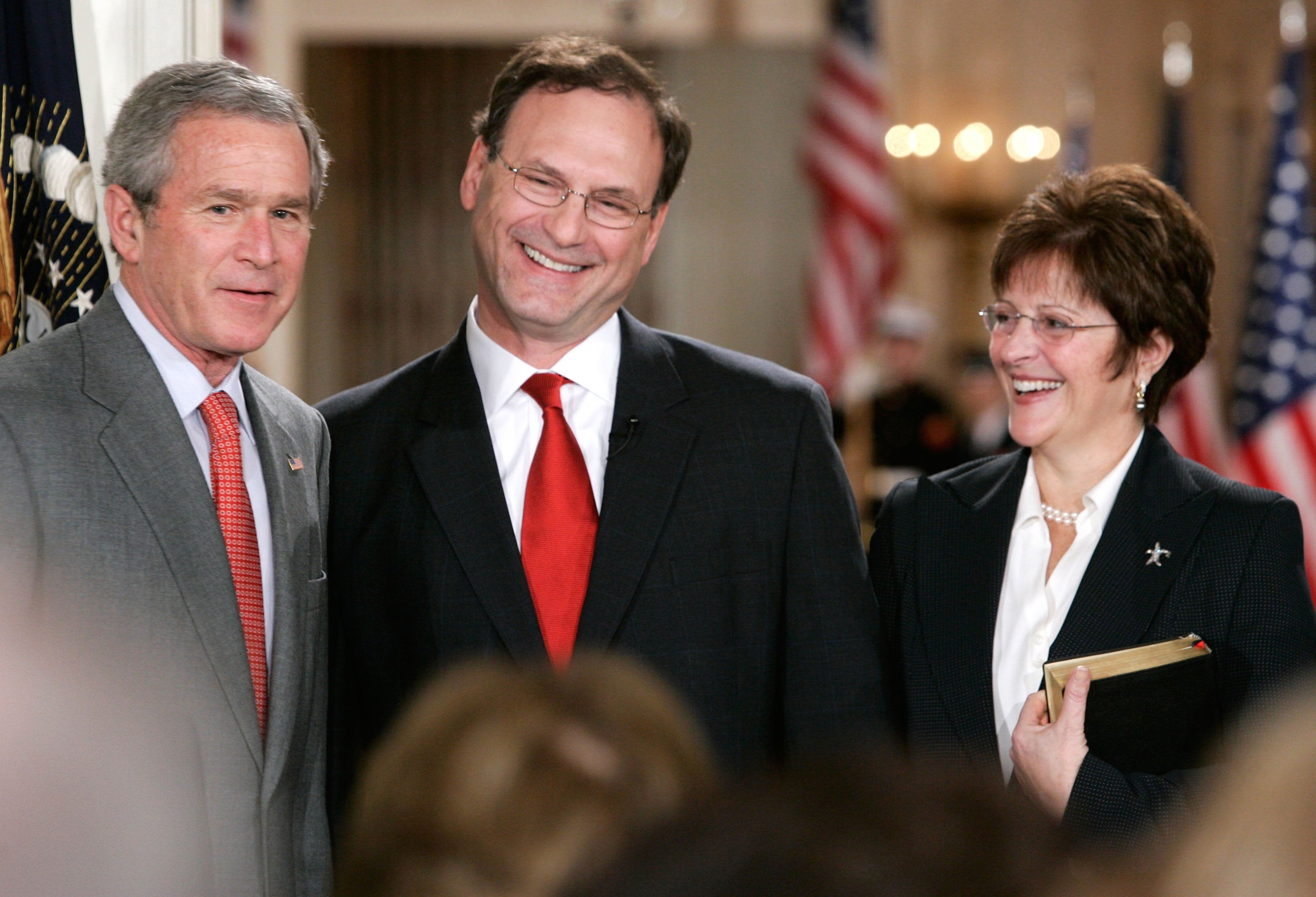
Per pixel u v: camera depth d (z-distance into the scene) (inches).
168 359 145.3
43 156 181.2
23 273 183.6
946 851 39.3
